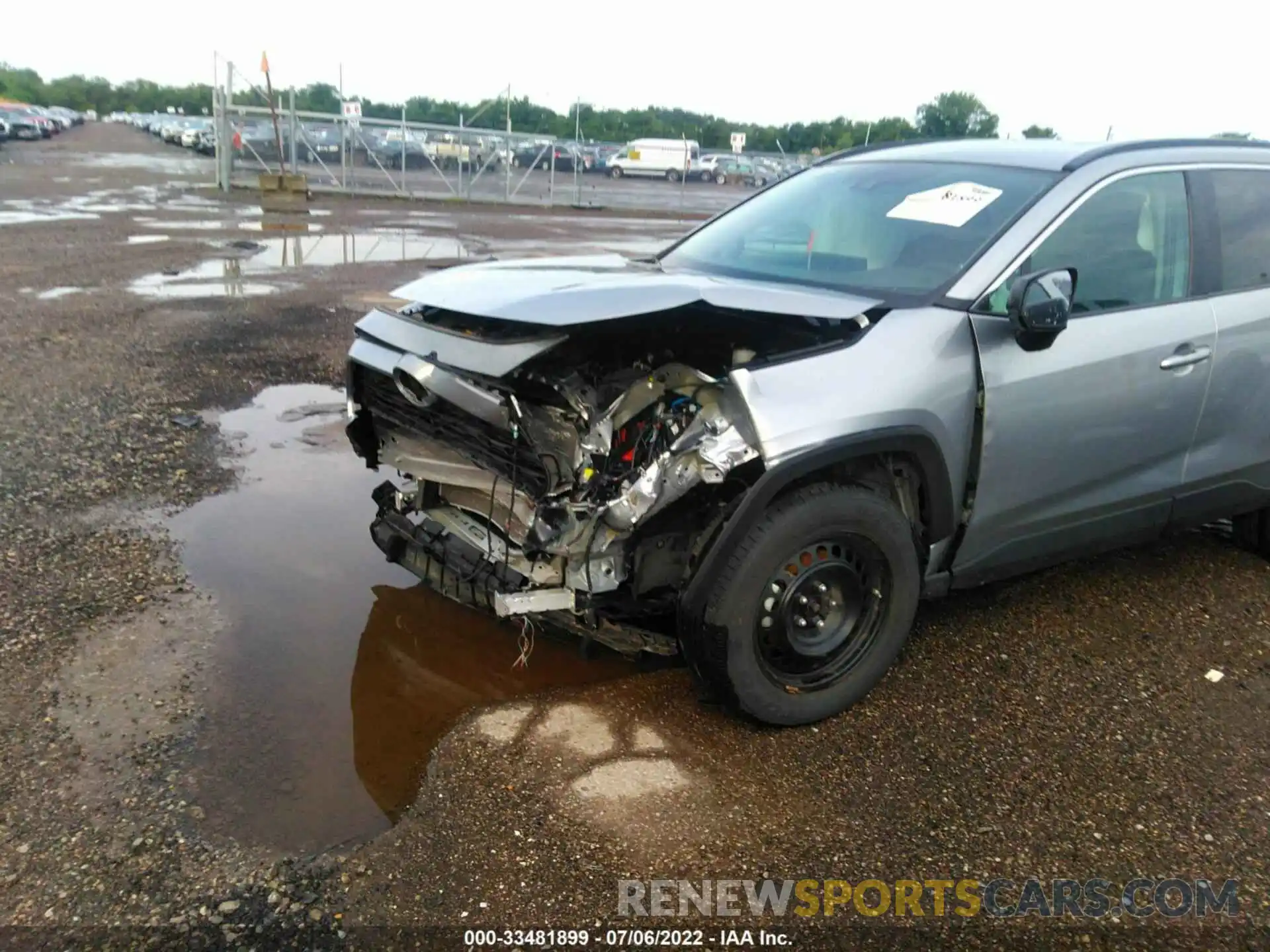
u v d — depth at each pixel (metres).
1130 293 3.84
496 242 17.59
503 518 3.39
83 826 2.72
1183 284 4.00
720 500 3.08
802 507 3.06
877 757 3.21
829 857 2.77
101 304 9.66
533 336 3.05
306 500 5.08
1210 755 3.32
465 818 2.83
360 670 3.60
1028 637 4.02
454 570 3.50
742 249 4.24
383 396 3.74
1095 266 3.76
